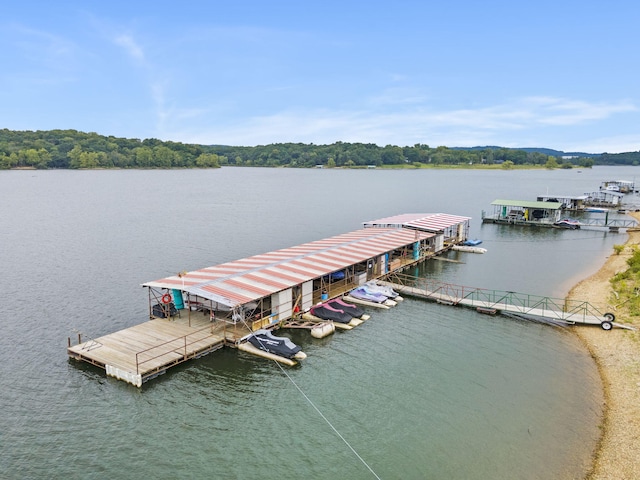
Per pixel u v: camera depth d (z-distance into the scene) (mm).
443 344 44438
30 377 38062
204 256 80375
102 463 28297
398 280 62906
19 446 29766
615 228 105188
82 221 116625
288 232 103812
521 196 183500
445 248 84812
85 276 67250
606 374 38594
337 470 27781
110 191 195250
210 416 33000
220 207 147000
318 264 55594
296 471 27703
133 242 91312
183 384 37031
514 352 42812
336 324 48406
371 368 39844
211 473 27531
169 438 30609
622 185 197875
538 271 71438
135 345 41500
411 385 37156
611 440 30062
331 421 32469
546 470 27578
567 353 42562
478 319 50531
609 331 46094
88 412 33375
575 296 58125
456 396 35562
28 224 111562
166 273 69438
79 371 38906
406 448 29641
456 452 29250
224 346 43094
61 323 49469
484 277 67875
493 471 27578
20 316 51344
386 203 160875
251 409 33844
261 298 44469
